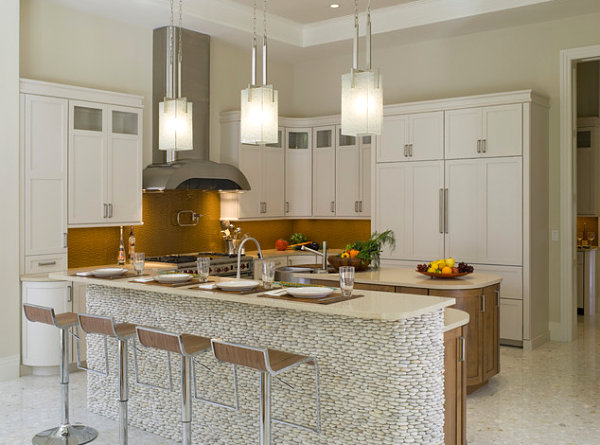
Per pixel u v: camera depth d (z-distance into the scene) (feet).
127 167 19.57
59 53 18.97
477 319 15.38
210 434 12.58
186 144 14.34
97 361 14.69
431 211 22.03
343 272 10.72
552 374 17.53
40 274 17.53
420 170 22.24
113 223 19.21
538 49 21.63
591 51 20.58
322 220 27.66
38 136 17.37
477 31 22.61
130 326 11.98
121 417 11.89
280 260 24.53
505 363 18.71
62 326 12.50
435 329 10.26
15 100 16.89
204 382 12.67
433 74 23.86
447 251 21.70
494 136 20.65
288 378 11.34
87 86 19.69
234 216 23.98
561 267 21.54
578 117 28.19
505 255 20.56
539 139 20.81
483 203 20.93
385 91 25.04
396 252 22.81
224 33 22.39
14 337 17.13
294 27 24.23
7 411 14.55
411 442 9.96
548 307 21.81
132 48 20.92
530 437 12.86
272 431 11.57
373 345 10.21
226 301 12.25
